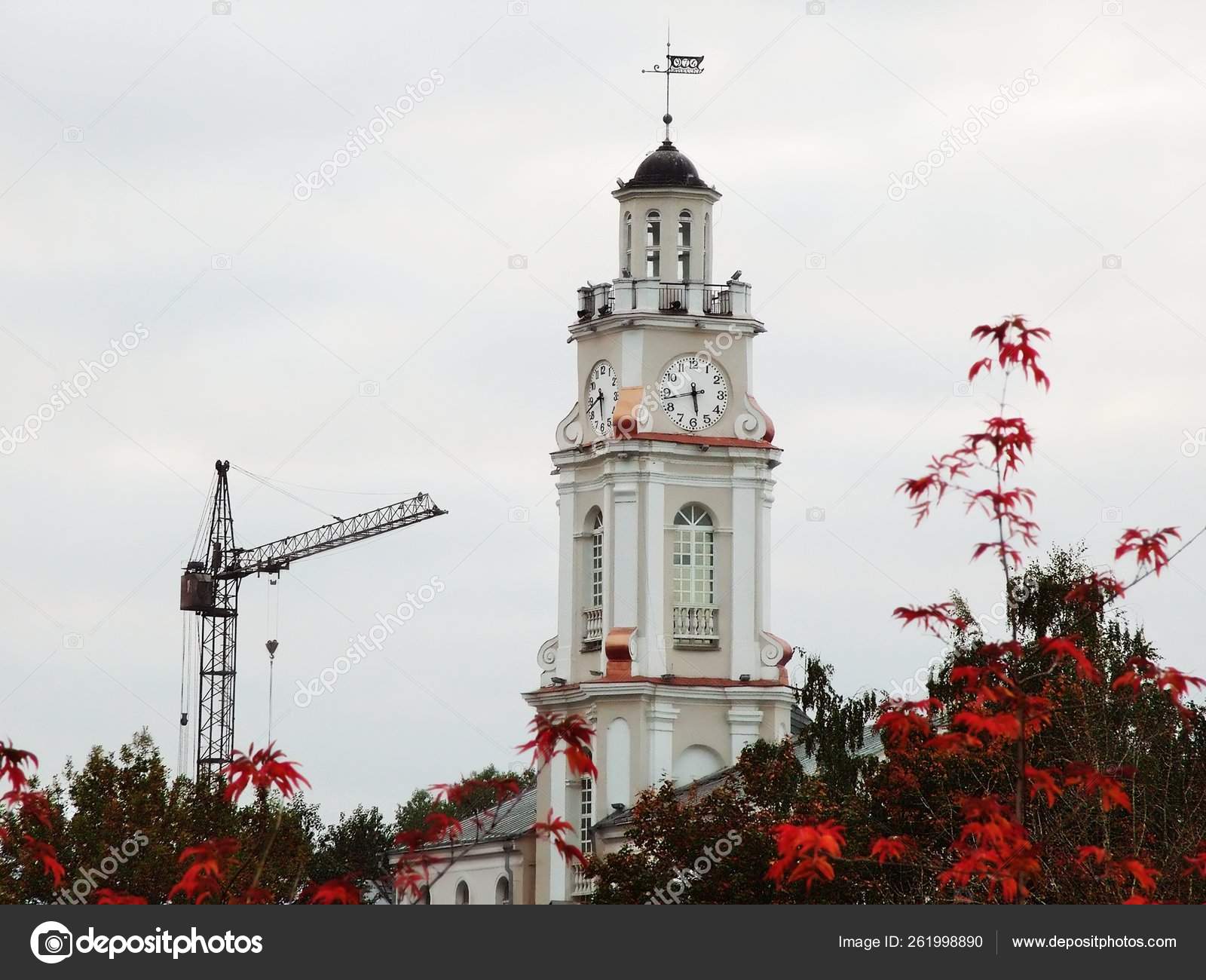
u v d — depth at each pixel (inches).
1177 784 4864.7
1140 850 4333.2
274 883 7288.4
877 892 5585.6
